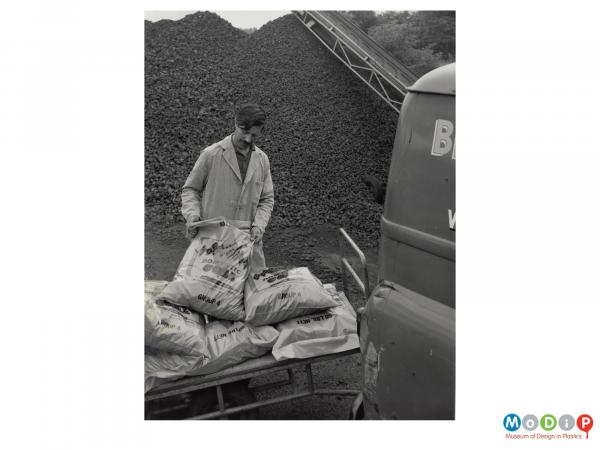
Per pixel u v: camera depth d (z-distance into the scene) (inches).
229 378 126.5
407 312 101.1
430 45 271.0
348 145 282.2
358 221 263.1
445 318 97.7
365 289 133.4
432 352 98.0
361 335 112.5
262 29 309.4
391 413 104.3
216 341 127.8
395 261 105.6
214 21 311.0
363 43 275.9
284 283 134.3
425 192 101.3
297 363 129.4
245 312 132.6
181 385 125.0
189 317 130.1
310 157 278.2
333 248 249.3
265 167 165.0
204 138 275.1
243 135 155.6
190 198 159.0
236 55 300.4
